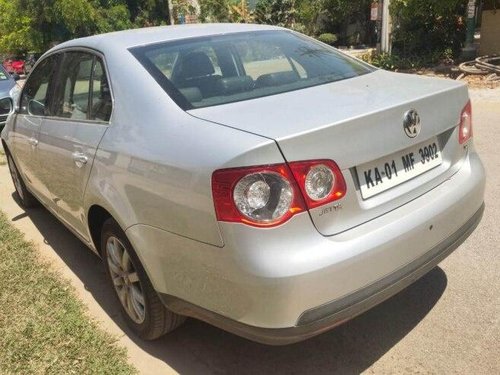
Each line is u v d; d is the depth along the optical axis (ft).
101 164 9.21
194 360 9.18
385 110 7.69
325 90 8.93
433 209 8.20
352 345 9.19
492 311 9.71
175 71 9.20
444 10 41.22
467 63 38.55
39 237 15.03
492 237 12.46
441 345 8.94
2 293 11.61
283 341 7.03
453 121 9.05
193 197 7.15
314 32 79.71
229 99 8.68
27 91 14.39
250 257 6.72
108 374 8.81
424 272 8.13
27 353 9.49
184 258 7.57
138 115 8.70
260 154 6.68
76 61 11.32
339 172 7.16
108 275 10.47
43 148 12.08
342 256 6.97
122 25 115.96
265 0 79.82
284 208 6.75
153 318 9.07
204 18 83.41
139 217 8.25
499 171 16.65
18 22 107.34
